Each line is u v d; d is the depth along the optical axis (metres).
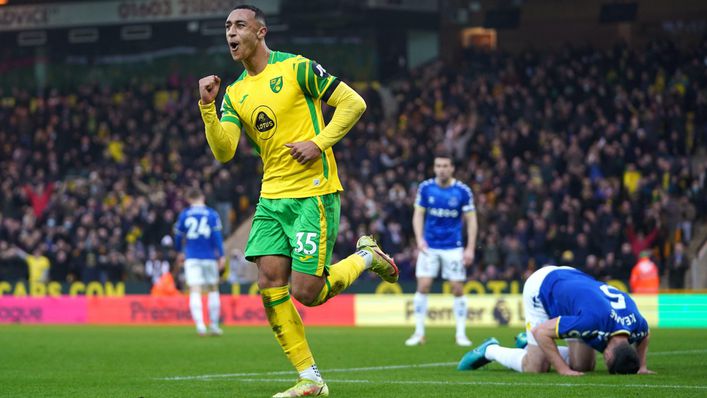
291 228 10.81
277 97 10.86
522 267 34.50
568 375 13.29
